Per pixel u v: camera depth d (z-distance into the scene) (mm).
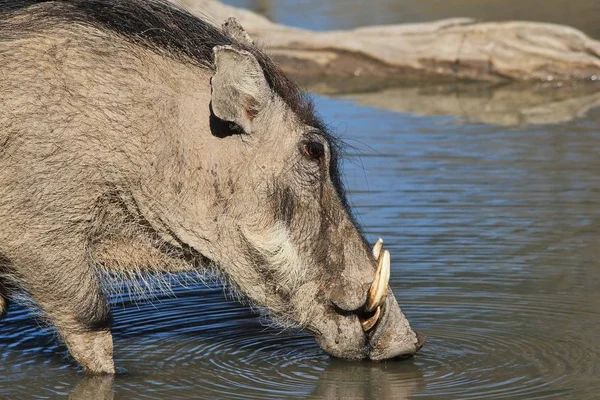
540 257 23297
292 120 16812
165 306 21125
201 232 16750
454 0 63188
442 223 25656
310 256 16875
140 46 16547
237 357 18109
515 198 27531
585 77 45906
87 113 15945
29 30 16188
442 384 16594
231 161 16578
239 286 17188
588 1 59969
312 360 17953
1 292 17266
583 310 20156
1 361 18031
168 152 16375
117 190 16297
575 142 33344
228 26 18250
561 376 16812
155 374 17281
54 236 16062
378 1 65188
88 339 17000
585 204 27031
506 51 46531
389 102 41062
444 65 47406
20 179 15773
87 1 16875
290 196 16703
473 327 19297
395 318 17078
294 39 48562
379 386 16578
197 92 16578
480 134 34688
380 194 28016
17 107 15734
